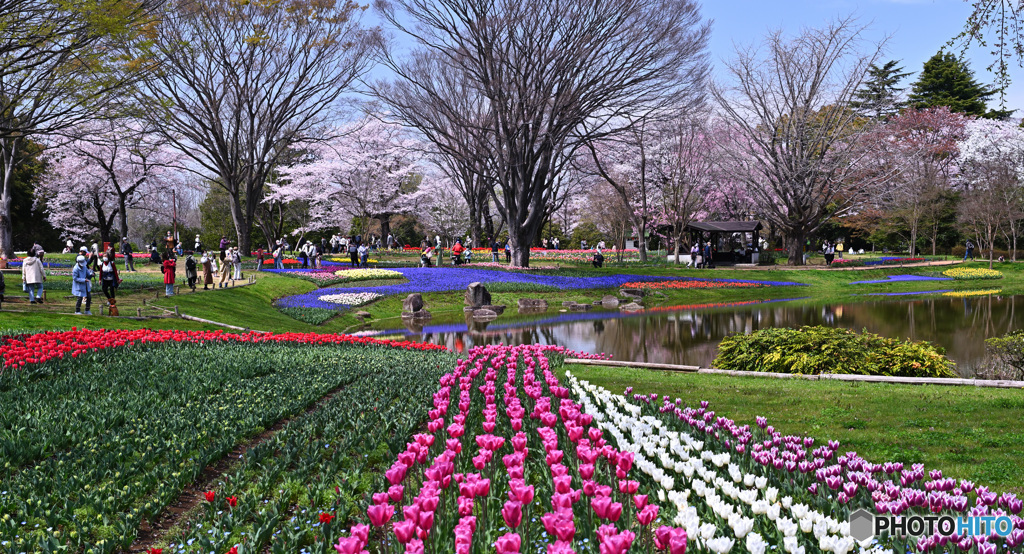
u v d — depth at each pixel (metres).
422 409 8.48
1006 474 6.50
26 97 22.56
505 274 41.12
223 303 26.80
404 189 67.44
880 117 53.16
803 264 52.50
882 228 66.56
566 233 80.94
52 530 5.36
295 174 58.91
